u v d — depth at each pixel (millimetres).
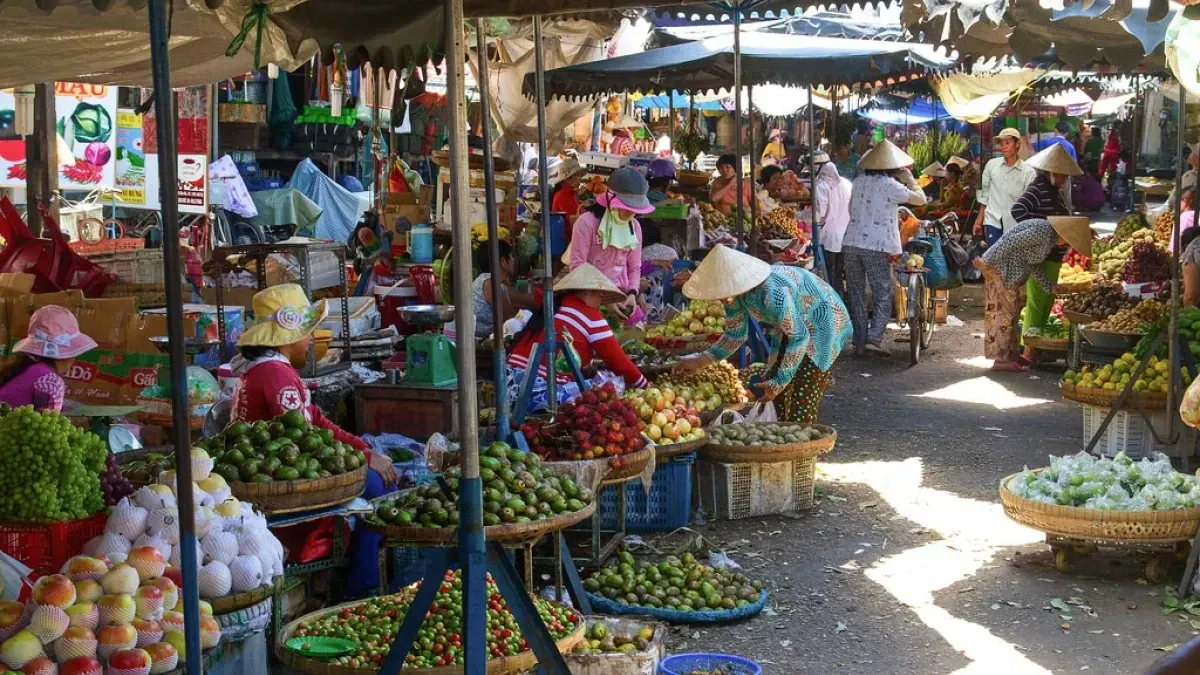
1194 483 6566
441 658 4422
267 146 15211
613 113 18422
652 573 6207
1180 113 7953
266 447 5199
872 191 13547
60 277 7773
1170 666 1774
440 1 4543
